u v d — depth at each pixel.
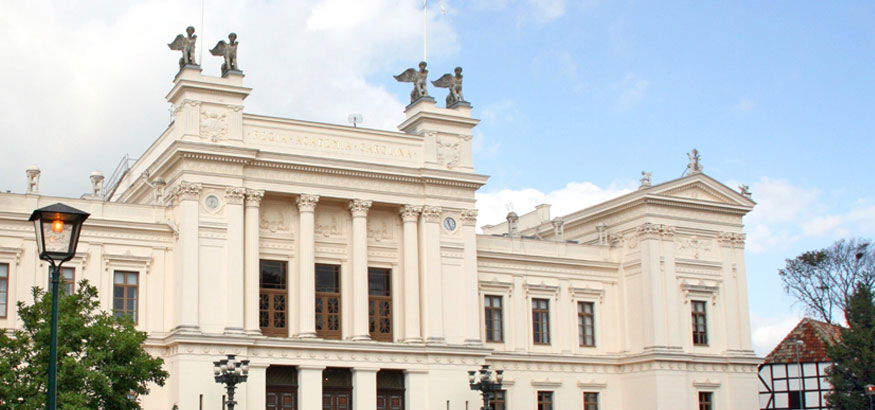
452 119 72.88
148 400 62.06
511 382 76.31
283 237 68.19
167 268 65.38
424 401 68.19
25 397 46.94
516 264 79.00
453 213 72.38
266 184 66.25
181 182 63.84
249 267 64.88
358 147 69.62
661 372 77.81
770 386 93.50
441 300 70.12
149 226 65.00
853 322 85.56
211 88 64.94
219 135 65.00
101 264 63.78
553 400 78.25
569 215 87.62
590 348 80.94
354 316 67.44
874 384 81.69
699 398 79.62
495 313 77.62
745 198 84.88
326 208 70.06
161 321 64.50
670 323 79.12
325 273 69.50
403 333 69.75
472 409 69.62
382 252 71.19
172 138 67.50
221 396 61.84
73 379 47.53
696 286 80.88
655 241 80.12
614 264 82.69
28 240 62.62
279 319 67.12
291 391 65.25
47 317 48.78
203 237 63.72
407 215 70.56
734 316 82.62
